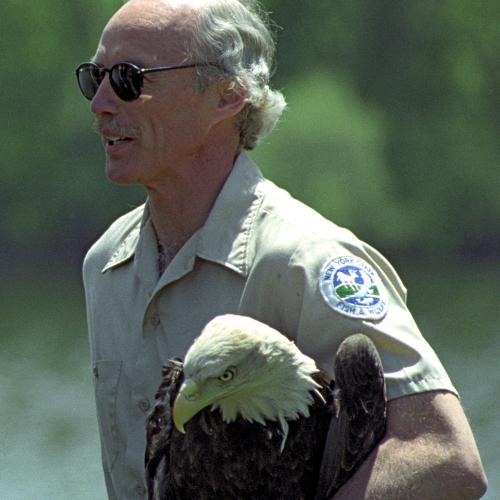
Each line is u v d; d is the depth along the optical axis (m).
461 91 111.44
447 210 105.38
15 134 103.25
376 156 99.50
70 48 104.06
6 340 65.50
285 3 110.94
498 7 113.88
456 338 63.94
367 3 113.25
